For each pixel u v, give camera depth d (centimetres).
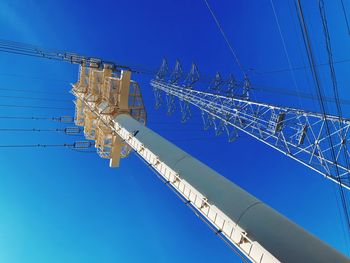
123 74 2756
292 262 880
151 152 1670
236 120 2686
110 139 3064
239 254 1054
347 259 855
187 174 1393
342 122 1830
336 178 1742
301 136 2172
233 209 1124
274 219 1027
